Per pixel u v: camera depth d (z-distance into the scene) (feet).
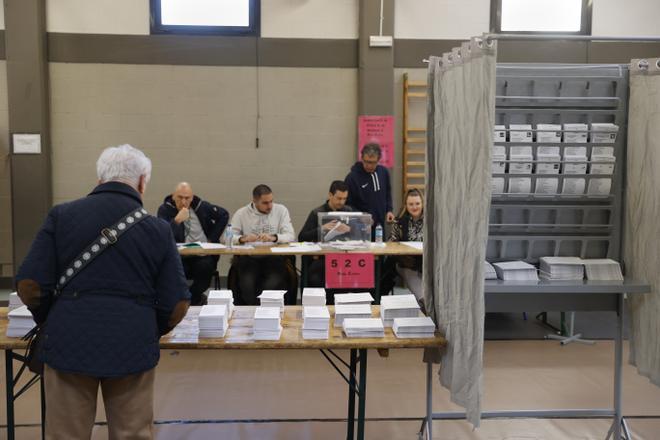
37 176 18.56
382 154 19.31
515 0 19.51
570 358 13.03
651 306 8.29
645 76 8.27
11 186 18.61
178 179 19.51
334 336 7.63
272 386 11.27
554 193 8.63
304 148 19.72
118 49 18.97
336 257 13.24
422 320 7.82
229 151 19.58
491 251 8.84
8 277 19.20
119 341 5.95
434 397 10.67
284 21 19.31
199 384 11.35
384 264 15.39
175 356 13.01
